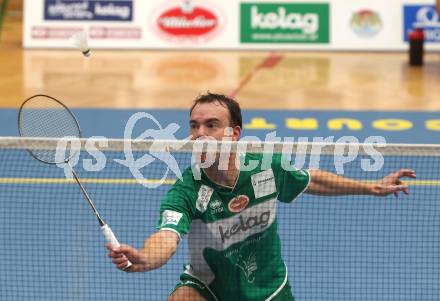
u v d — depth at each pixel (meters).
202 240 12.84
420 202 24.58
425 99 41.53
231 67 49.75
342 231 22.19
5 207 24.36
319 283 19.12
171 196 12.53
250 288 13.20
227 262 12.95
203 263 13.04
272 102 40.53
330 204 23.97
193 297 13.06
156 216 23.50
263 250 13.17
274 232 13.23
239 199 12.70
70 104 39.50
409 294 18.61
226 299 13.28
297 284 19.05
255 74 47.66
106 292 18.45
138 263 11.54
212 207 12.62
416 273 19.33
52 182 26.75
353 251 21.00
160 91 42.75
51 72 47.69
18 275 19.33
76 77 46.34
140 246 21.19
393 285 19.11
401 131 35.44
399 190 13.62
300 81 45.81
